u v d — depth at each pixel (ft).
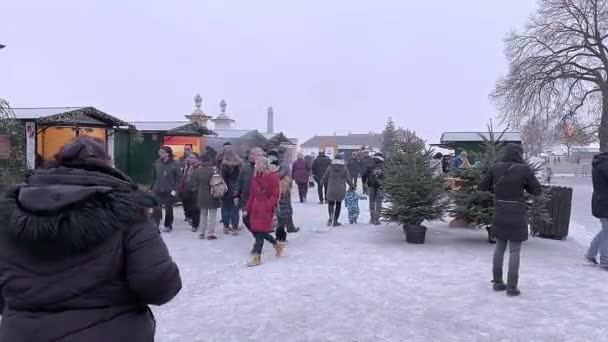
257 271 25.52
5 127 32.68
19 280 6.84
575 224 46.60
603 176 25.57
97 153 7.73
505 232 20.66
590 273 24.94
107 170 7.64
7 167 32.37
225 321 17.99
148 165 61.00
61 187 6.84
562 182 140.36
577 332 16.69
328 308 19.44
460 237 35.99
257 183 27.17
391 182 33.78
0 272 6.98
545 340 16.02
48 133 49.52
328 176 41.57
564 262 27.61
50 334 6.75
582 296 20.81
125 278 7.20
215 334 16.75
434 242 33.88
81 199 6.71
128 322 7.22
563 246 33.01
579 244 34.19
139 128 61.82
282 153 35.81
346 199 43.68
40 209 6.56
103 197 6.91
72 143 7.66
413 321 17.90
